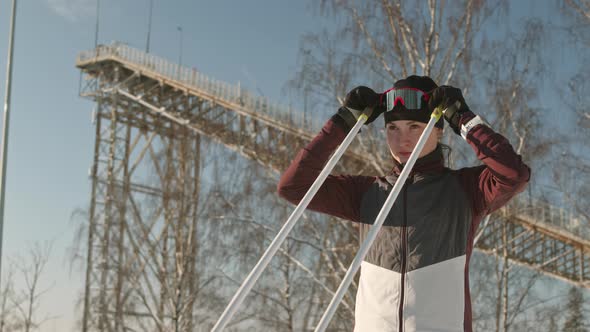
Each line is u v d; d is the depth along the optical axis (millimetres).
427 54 11820
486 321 14289
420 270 1697
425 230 1729
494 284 15133
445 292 1683
